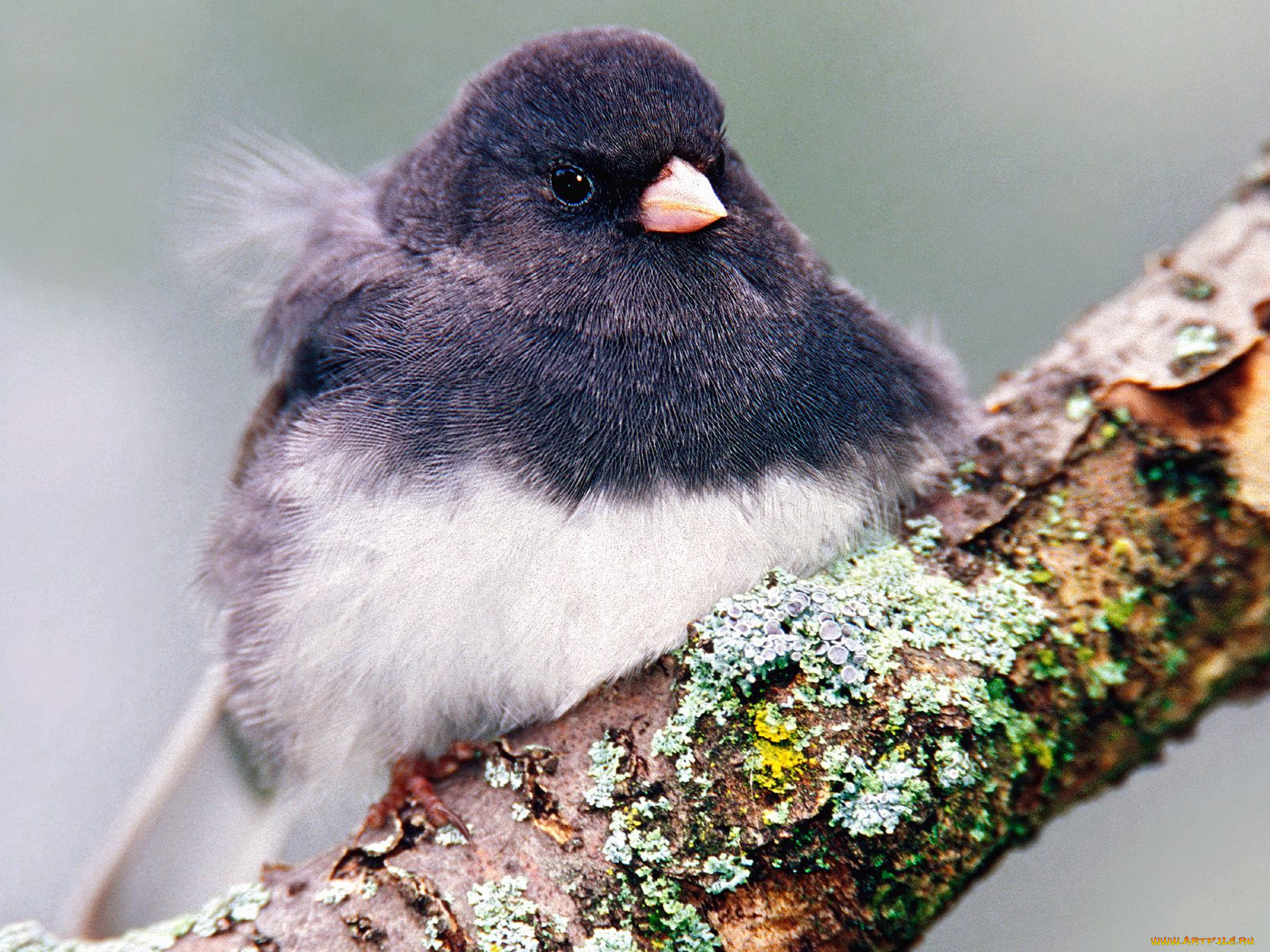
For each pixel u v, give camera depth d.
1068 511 1.82
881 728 1.80
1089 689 1.81
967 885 1.81
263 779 1.87
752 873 1.80
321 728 1.84
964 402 1.83
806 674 1.81
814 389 1.83
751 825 1.80
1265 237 1.82
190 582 1.85
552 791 1.81
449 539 1.82
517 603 1.82
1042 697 1.81
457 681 1.82
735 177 1.84
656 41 1.83
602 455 1.82
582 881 1.81
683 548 1.82
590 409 1.82
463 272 1.83
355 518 1.82
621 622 1.82
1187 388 1.82
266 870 1.82
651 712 1.81
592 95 1.83
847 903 1.80
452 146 1.84
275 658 1.83
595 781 1.81
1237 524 1.81
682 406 1.82
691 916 1.80
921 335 1.85
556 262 1.83
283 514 1.83
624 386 1.82
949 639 1.81
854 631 1.81
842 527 1.82
